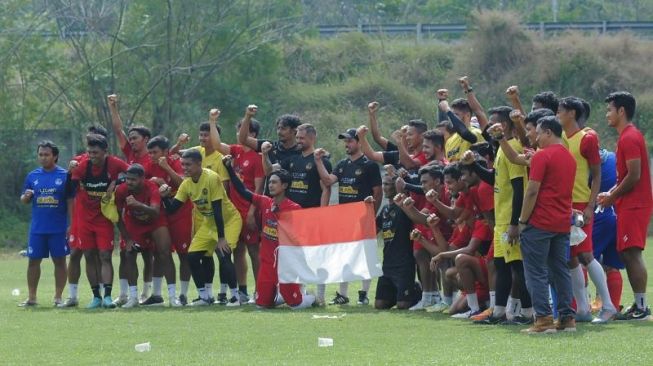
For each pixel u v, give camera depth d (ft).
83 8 201.05
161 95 204.74
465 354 54.13
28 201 82.94
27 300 85.10
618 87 236.02
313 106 229.66
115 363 53.31
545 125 61.26
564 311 62.23
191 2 205.87
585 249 66.03
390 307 79.30
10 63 195.31
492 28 245.86
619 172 67.82
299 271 79.25
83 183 80.79
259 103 219.20
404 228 77.97
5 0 196.65
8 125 192.85
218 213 80.38
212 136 85.10
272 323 68.90
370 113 86.89
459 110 80.53
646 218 67.72
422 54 253.44
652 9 334.85
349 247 79.36
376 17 307.37
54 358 55.52
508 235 63.36
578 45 242.37
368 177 82.94
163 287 98.07
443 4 323.78
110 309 79.46
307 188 83.92
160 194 79.77
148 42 203.21
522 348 55.77
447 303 76.43
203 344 59.62
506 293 66.90
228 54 211.82
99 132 83.56
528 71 241.35
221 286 83.35
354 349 56.90
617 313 68.44
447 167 72.08
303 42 251.39
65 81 199.00
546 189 60.85
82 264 126.82
